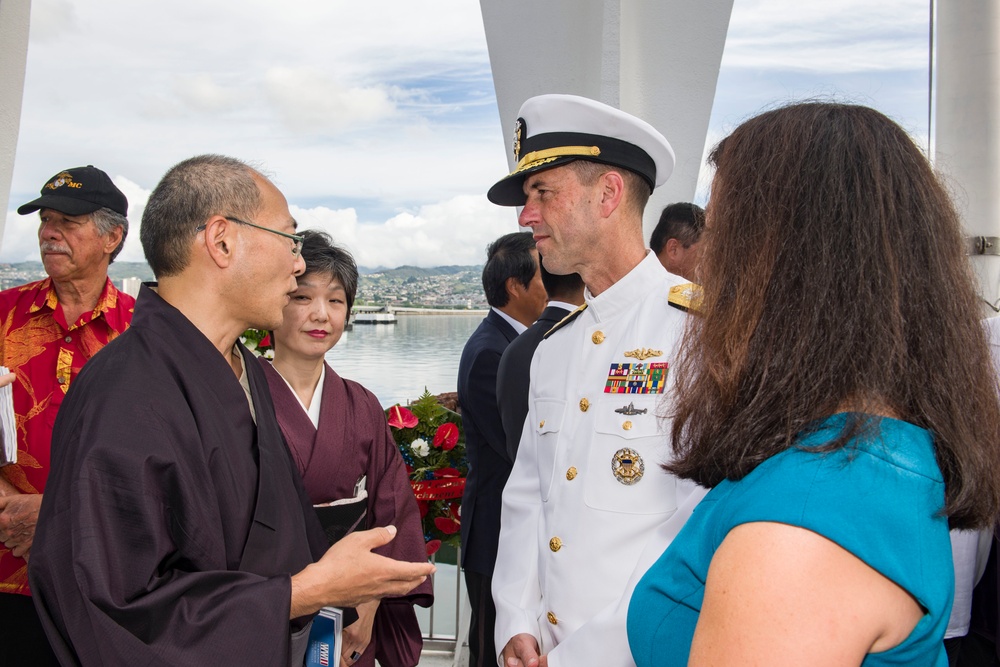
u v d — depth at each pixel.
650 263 1.73
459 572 3.25
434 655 3.42
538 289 2.65
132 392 1.31
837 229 0.76
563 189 1.70
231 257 1.47
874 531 0.68
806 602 0.66
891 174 0.77
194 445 1.34
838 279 0.75
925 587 0.69
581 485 1.57
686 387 0.90
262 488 1.45
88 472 1.22
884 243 0.75
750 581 0.69
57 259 2.41
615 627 1.34
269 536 1.44
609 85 2.78
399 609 2.19
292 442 2.01
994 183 2.92
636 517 1.50
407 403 3.10
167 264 1.48
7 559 2.23
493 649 2.49
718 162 0.89
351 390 2.21
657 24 2.87
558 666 1.40
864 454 0.72
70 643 1.22
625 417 1.55
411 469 2.87
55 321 2.47
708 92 2.88
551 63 2.91
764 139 0.83
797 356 0.75
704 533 0.83
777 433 0.75
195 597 1.25
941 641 0.76
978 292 0.82
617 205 1.70
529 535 1.73
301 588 1.35
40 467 2.37
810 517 0.68
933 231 0.77
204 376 1.42
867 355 0.74
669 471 0.91
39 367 2.43
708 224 0.87
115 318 2.56
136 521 1.23
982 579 1.95
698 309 0.88
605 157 1.68
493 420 2.44
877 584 0.67
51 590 1.20
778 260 0.78
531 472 1.81
